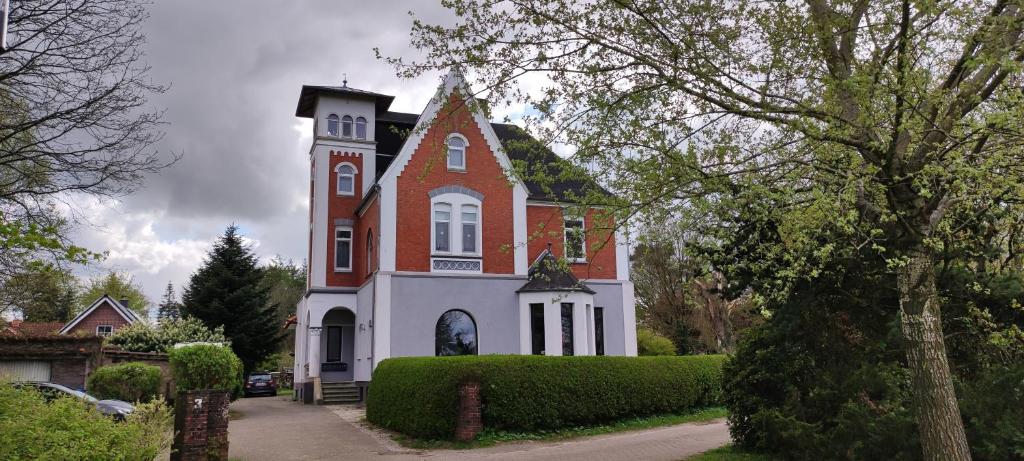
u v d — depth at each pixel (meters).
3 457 6.38
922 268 7.64
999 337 8.48
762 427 11.23
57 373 23.52
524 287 23.69
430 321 22.86
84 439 7.45
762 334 11.76
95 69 12.83
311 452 14.31
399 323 22.52
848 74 7.94
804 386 11.02
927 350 7.52
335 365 28.34
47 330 46.31
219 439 11.30
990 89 7.16
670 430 16.91
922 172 7.17
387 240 22.98
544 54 8.78
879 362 10.12
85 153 13.05
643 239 10.04
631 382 17.91
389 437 16.36
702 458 11.52
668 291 37.19
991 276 9.59
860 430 9.23
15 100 13.05
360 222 28.28
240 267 42.34
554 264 10.29
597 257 25.98
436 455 13.82
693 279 11.30
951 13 6.96
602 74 8.99
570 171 9.05
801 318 10.67
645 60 8.70
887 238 8.28
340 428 18.19
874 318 10.54
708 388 20.92
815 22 8.02
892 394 9.52
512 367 15.91
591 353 23.34
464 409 15.20
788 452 10.70
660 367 19.09
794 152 8.77
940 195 7.50
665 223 9.76
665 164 8.66
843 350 10.74
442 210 24.02
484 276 23.70
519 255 24.25
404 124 31.28
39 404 7.96
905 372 9.86
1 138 12.61
